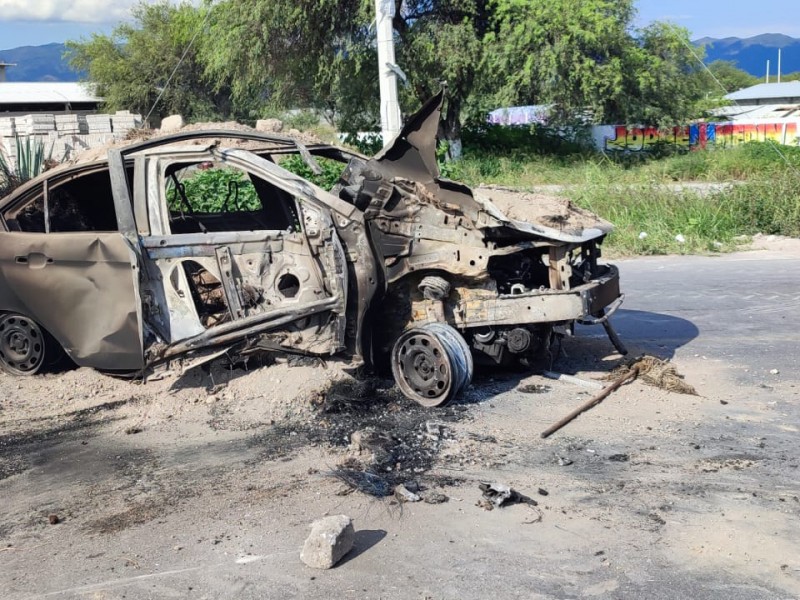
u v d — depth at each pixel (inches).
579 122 1373.0
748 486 185.5
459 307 249.8
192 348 238.1
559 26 1201.4
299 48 1249.4
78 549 165.9
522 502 179.0
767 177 681.0
